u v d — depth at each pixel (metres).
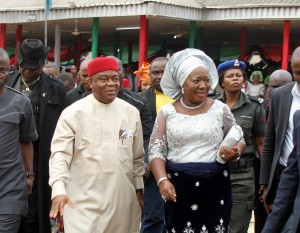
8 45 26.61
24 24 19.56
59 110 6.48
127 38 23.67
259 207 6.54
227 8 15.81
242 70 6.27
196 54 4.93
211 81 5.00
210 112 4.89
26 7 17.84
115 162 5.09
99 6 16.22
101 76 5.10
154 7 15.15
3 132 5.47
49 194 6.34
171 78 4.98
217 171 4.82
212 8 16.02
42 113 6.36
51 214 4.74
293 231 4.14
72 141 5.07
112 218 5.05
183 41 23.69
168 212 4.93
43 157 6.32
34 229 6.37
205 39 22.72
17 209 5.48
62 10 17.11
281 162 5.82
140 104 6.30
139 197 5.39
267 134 5.98
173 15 15.60
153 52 24.73
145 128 6.29
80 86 6.69
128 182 5.18
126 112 5.27
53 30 21.41
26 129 5.71
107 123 5.14
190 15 15.97
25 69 6.33
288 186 4.32
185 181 4.81
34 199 6.32
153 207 6.72
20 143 5.77
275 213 4.34
